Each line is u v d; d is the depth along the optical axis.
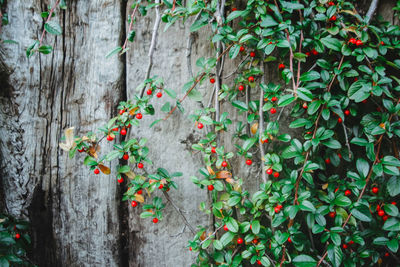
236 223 0.84
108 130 0.84
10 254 0.84
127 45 0.88
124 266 0.91
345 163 0.88
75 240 0.90
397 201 0.85
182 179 0.89
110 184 0.89
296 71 0.86
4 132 0.89
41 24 0.88
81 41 0.88
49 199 0.90
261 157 0.86
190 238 0.90
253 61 0.87
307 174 0.81
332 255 0.79
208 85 0.88
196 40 0.88
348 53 0.82
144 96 0.84
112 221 0.90
